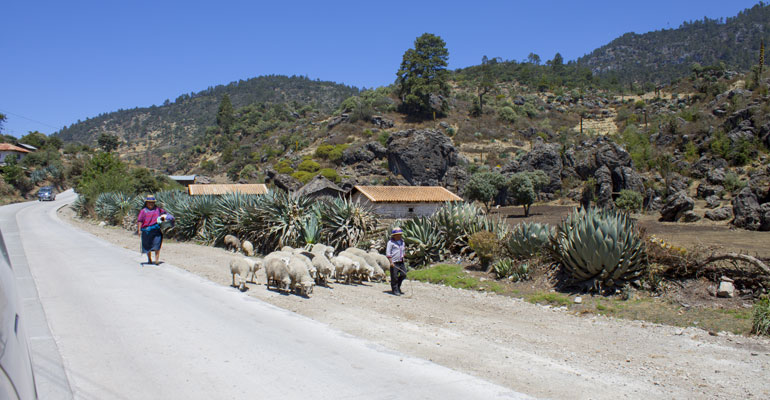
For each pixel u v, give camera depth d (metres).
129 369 5.21
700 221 30.33
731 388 5.22
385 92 114.31
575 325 8.29
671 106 92.06
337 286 11.36
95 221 37.47
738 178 39.41
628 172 43.81
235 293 9.43
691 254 9.91
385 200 38.91
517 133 90.69
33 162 82.06
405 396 4.58
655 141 60.44
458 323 8.09
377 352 6.02
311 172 75.19
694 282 9.63
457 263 14.57
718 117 59.88
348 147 79.88
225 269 12.96
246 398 4.47
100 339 6.30
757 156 43.59
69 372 5.10
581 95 117.62
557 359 6.16
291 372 5.20
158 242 13.24
